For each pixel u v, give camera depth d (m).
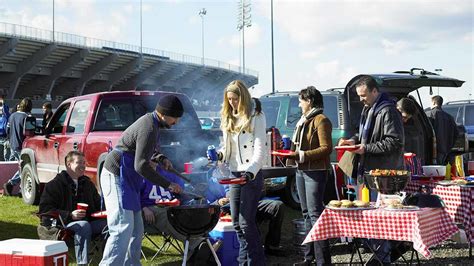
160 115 5.00
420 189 6.85
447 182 6.68
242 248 5.40
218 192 7.18
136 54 65.62
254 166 5.24
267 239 6.82
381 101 5.81
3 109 12.75
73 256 6.39
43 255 4.62
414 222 4.91
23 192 10.15
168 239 6.37
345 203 5.27
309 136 5.75
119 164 5.07
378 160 5.79
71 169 6.16
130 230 5.07
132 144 5.02
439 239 5.28
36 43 55.06
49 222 5.88
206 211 5.39
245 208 5.34
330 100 9.51
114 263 5.01
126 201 5.03
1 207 9.64
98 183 7.87
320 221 5.30
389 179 5.23
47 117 13.09
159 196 6.43
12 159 12.45
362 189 5.86
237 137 5.39
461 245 7.26
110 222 5.07
